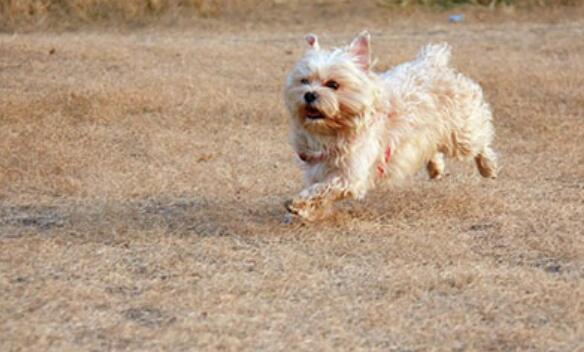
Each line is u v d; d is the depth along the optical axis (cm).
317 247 969
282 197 1158
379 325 782
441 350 741
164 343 744
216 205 1120
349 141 1012
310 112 984
